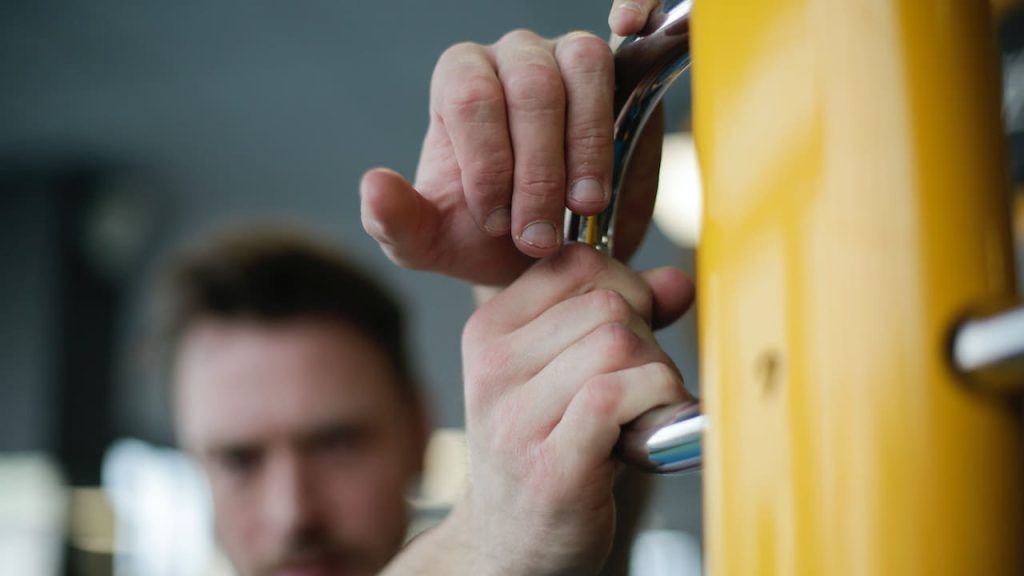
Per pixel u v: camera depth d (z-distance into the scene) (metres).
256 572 1.37
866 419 0.21
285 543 1.35
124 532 5.82
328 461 1.38
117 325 6.09
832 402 0.22
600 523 0.39
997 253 0.22
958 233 0.22
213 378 1.38
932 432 0.21
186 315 1.42
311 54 4.77
